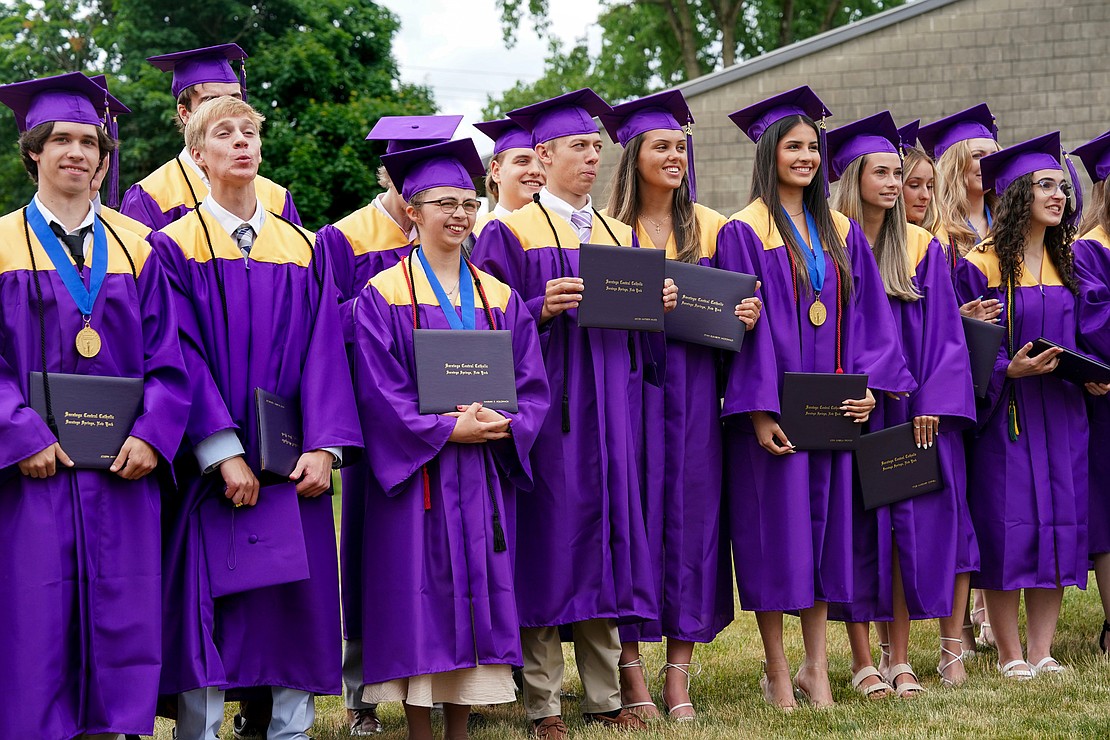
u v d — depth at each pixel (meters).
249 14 16.78
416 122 5.51
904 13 15.40
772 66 15.54
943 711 4.67
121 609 3.92
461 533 4.34
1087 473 5.59
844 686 5.37
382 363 4.40
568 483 4.72
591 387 4.78
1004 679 5.27
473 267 4.68
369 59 18.22
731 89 15.59
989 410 5.48
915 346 5.34
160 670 4.04
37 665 3.77
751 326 4.93
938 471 5.24
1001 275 5.60
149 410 3.98
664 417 4.99
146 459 3.95
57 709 3.81
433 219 4.54
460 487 4.36
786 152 5.12
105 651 3.88
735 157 15.55
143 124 15.76
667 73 26.17
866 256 5.24
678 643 5.00
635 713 4.87
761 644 6.27
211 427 4.13
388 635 4.30
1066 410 5.54
